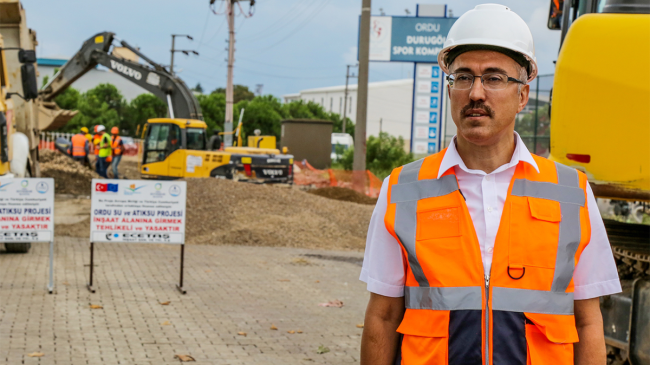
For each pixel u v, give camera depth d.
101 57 22.22
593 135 4.20
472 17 2.23
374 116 83.56
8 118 9.97
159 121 20.95
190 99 22.27
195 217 14.13
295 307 7.58
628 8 4.22
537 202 2.15
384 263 2.28
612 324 4.42
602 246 2.21
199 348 5.83
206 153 20.50
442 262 2.12
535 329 2.06
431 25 33.25
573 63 4.25
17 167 10.81
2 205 7.84
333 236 13.80
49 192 7.88
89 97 58.34
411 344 2.16
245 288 8.53
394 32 33.31
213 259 10.82
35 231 7.83
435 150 33.59
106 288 8.13
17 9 11.55
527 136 19.25
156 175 20.92
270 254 11.70
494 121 2.17
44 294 7.64
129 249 11.59
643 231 5.08
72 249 11.29
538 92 18.86
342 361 5.63
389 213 2.25
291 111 71.25
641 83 4.09
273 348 5.94
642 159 4.09
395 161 34.81
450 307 2.08
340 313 7.38
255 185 16.30
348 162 37.12
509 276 2.09
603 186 4.21
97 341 5.90
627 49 4.14
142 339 6.03
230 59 31.25
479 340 2.05
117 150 23.78
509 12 2.24
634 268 4.62
